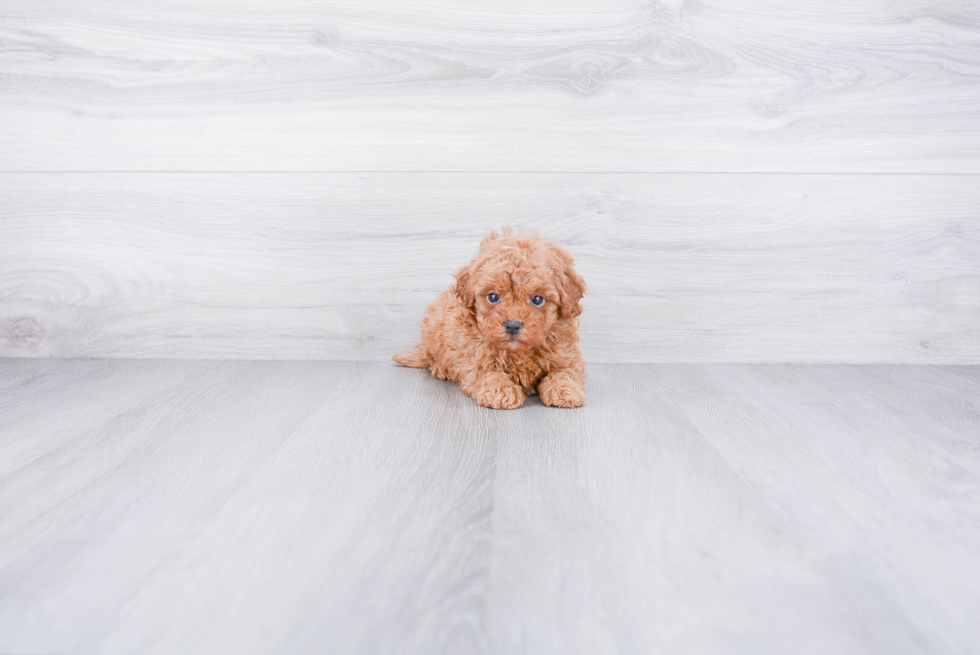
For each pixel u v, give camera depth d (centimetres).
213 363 181
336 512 92
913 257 178
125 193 178
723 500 97
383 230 178
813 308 181
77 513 92
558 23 171
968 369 178
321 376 168
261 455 114
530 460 112
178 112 175
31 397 148
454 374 163
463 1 170
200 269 181
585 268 179
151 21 172
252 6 171
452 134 175
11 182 178
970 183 175
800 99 173
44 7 171
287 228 179
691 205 176
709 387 159
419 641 65
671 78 172
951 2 169
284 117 175
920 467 110
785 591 74
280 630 66
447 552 81
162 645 64
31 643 64
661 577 76
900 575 77
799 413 139
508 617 69
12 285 182
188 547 82
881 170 175
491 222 177
